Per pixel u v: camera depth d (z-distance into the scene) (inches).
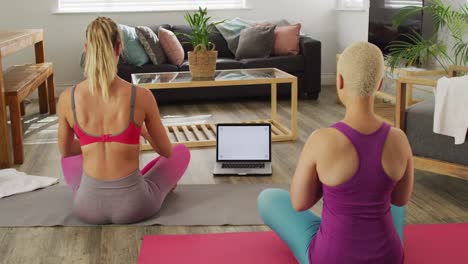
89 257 98.7
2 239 106.0
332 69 271.3
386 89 218.2
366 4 234.2
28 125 197.0
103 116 104.3
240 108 219.8
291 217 87.5
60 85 248.8
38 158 158.2
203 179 138.5
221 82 167.6
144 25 251.6
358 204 71.3
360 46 70.1
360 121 70.4
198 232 107.8
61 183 136.9
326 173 70.8
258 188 131.3
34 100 239.3
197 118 203.2
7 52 151.9
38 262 97.2
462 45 187.3
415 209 119.0
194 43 175.9
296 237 85.2
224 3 261.1
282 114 208.8
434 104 134.1
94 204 108.0
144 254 98.7
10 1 239.8
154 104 108.0
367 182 70.1
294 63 232.4
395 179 70.9
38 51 210.8
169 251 99.7
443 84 120.6
